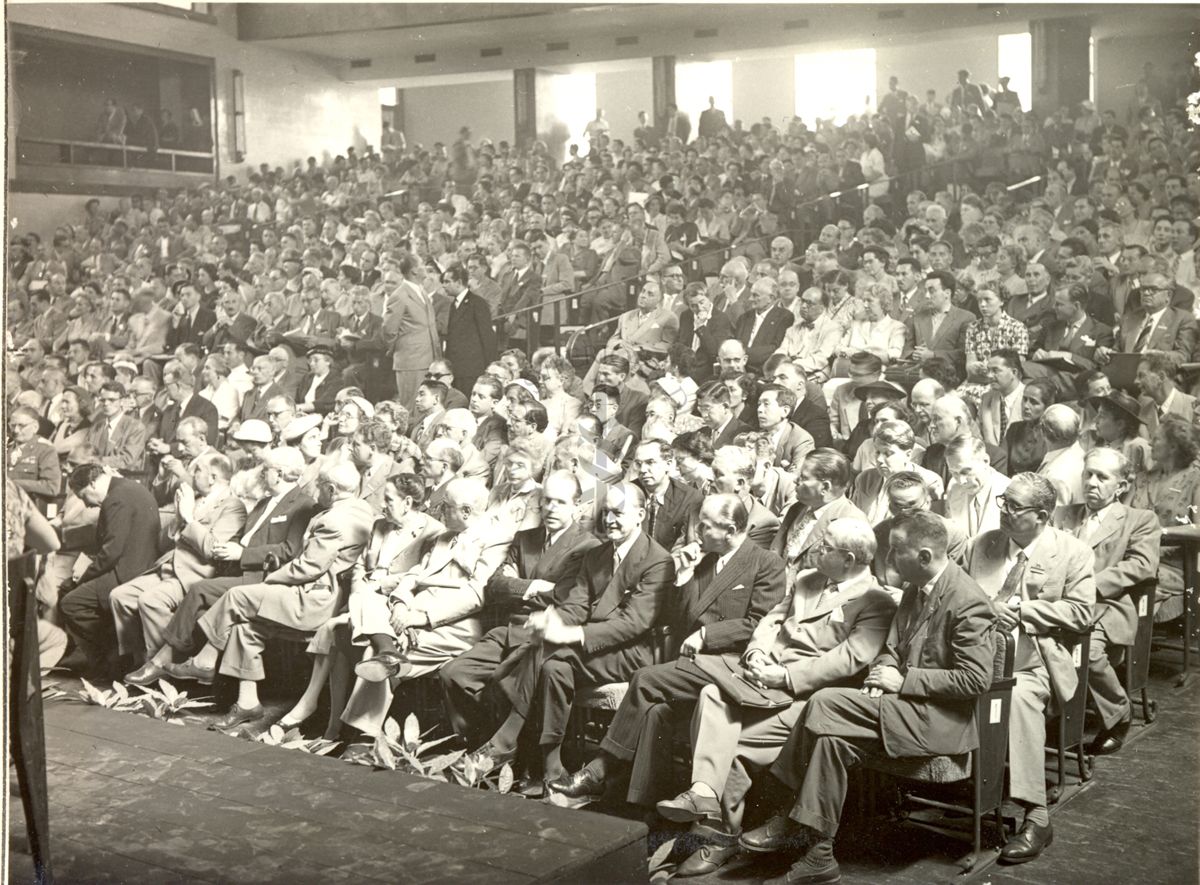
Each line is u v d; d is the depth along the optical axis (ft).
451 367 25.90
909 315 20.97
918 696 14.75
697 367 23.11
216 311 29.04
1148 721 18.40
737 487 18.75
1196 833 15.40
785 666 16.10
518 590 19.26
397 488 21.44
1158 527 17.67
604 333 24.49
